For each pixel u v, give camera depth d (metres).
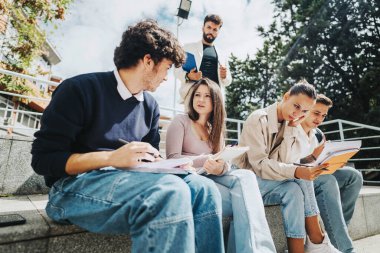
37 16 6.67
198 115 2.13
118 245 1.31
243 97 19.73
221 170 1.65
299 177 1.82
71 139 1.14
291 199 1.78
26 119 9.67
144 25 1.33
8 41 6.48
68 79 1.22
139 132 1.43
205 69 3.33
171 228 0.84
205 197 1.11
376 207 3.19
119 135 1.31
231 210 1.51
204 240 1.06
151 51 1.29
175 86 4.52
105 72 1.36
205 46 3.41
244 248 1.29
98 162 1.05
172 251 0.83
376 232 3.08
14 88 6.14
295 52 13.79
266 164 1.96
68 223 1.18
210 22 3.32
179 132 2.02
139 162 1.11
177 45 1.38
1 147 2.55
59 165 1.04
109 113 1.28
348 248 1.98
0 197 2.43
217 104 2.12
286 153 2.21
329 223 2.07
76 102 1.15
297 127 2.43
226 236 1.62
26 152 2.71
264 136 2.12
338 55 12.73
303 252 1.72
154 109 1.57
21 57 6.56
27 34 6.53
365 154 10.28
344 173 2.51
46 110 1.12
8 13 6.20
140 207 0.86
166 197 0.88
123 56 1.31
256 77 19.06
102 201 1.00
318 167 1.78
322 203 2.12
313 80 13.09
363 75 11.23
